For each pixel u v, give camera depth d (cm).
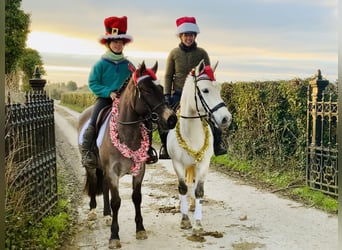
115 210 522
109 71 564
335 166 727
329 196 732
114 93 543
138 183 546
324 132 780
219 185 857
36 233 509
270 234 564
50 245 498
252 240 542
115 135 511
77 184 892
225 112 512
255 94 969
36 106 602
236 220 629
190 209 678
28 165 544
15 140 513
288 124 877
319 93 771
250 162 1005
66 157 1296
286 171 884
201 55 655
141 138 521
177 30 645
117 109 524
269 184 855
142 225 558
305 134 827
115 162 517
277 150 918
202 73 534
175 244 531
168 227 600
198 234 553
